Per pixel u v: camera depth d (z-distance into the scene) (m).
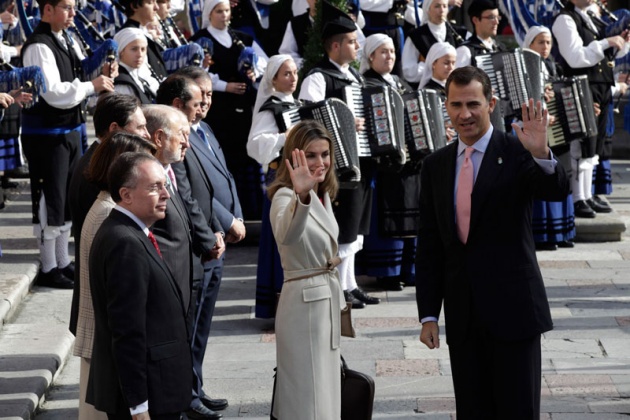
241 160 28.78
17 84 21.64
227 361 20.25
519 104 25.97
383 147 22.06
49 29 23.33
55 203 23.73
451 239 13.66
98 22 28.47
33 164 23.67
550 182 13.09
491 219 13.44
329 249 14.48
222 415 17.55
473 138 13.66
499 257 13.45
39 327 21.14
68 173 23.91
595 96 30.48
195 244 16.16
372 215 24.39
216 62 28.44
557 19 30.44
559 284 25.33
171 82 17.03
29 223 28.98
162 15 27.47
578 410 17.44
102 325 12.45
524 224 13.55
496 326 13.38
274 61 21.16
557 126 27.12
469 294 13.55
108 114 14.53
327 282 14.42
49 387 18.62
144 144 13.40
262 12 32.16
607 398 18.00
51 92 22.80
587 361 19.92
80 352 13.57
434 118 23.38
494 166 13.46
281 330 14.30
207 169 17.56
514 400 13.48
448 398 18.17
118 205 12.51
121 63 23.34
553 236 28.64
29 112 23.42
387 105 22.08
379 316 22.97
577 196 30.39
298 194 13.46
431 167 14.01
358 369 19.64
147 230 12.64
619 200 34.69
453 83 13.61
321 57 26.44
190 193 16.30
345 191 22.30
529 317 13.38
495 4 27.55
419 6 31.88
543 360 19.97
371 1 30.44
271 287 21.70
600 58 30.16
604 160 31.66
